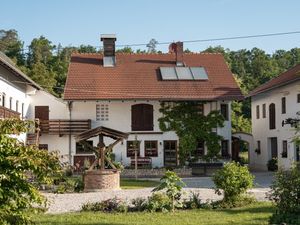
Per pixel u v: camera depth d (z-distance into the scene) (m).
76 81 39.47
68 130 37.84
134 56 43.09
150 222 13.54
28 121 9.00
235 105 66.06
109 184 23.59
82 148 38.16
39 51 93.25
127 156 38.12
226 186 16.70
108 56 42.09
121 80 39.88
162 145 38.44
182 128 38.56
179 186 16.27
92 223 13.46
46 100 39.66
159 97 37.91
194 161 38.22
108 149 24.72
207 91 38.91
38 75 66.50
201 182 27.98
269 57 100.38
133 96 37.97
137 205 16.25
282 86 38.84
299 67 39.41
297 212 12.19
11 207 8.27
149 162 37.91
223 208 16.42
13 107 35.44
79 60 42.22
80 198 20.31
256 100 46.31
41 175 8.44
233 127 62.34
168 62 42.75
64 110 39.75
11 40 115.88
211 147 38.53
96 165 24.78
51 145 38.22
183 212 15.56
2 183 8.16
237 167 17.03
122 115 38.81
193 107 38.88
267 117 42.84
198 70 41.22
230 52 104.19
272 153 42.44
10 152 8.26
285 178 12.47
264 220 13.58
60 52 95.56
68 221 13.87
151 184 27.69
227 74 41.34
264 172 38.38
